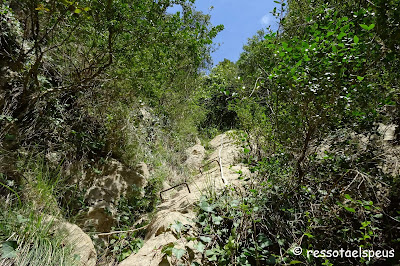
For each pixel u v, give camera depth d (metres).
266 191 2.35
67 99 3.80
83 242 2.24
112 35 3.47
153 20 3.43
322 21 2.07
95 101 4.07
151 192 4.03
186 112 7.85
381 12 1.79
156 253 1.94
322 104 2.01
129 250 2.29
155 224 2.51
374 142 2.42
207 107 9.91
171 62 4.50
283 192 2.28
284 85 2.22
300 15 2.72
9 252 1.69
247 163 2.78
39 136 3.31
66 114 3.72
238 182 3.02
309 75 2.00
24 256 1.73
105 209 3.31
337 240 1.89
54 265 1.80
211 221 2.29
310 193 2.27
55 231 2.11
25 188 2.47
